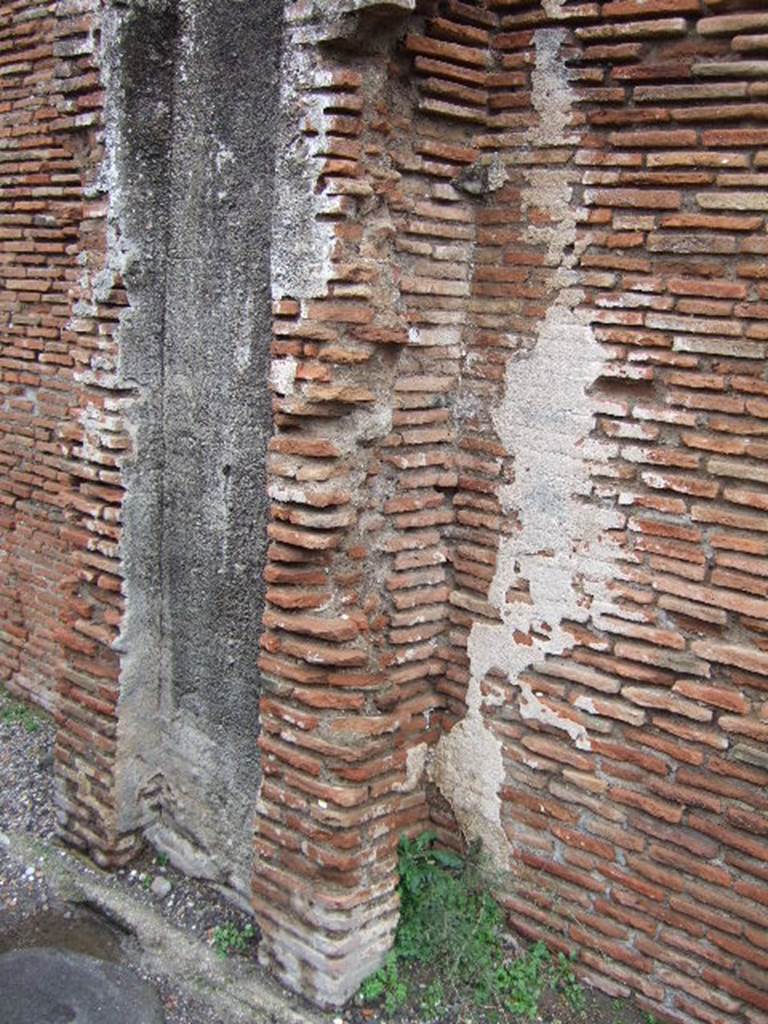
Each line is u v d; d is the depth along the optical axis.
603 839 3.94
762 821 3.53
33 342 6.29
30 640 6.67
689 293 3.46
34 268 6.19
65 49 4.35
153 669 4.83
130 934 4.51
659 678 3.70
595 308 3.68
